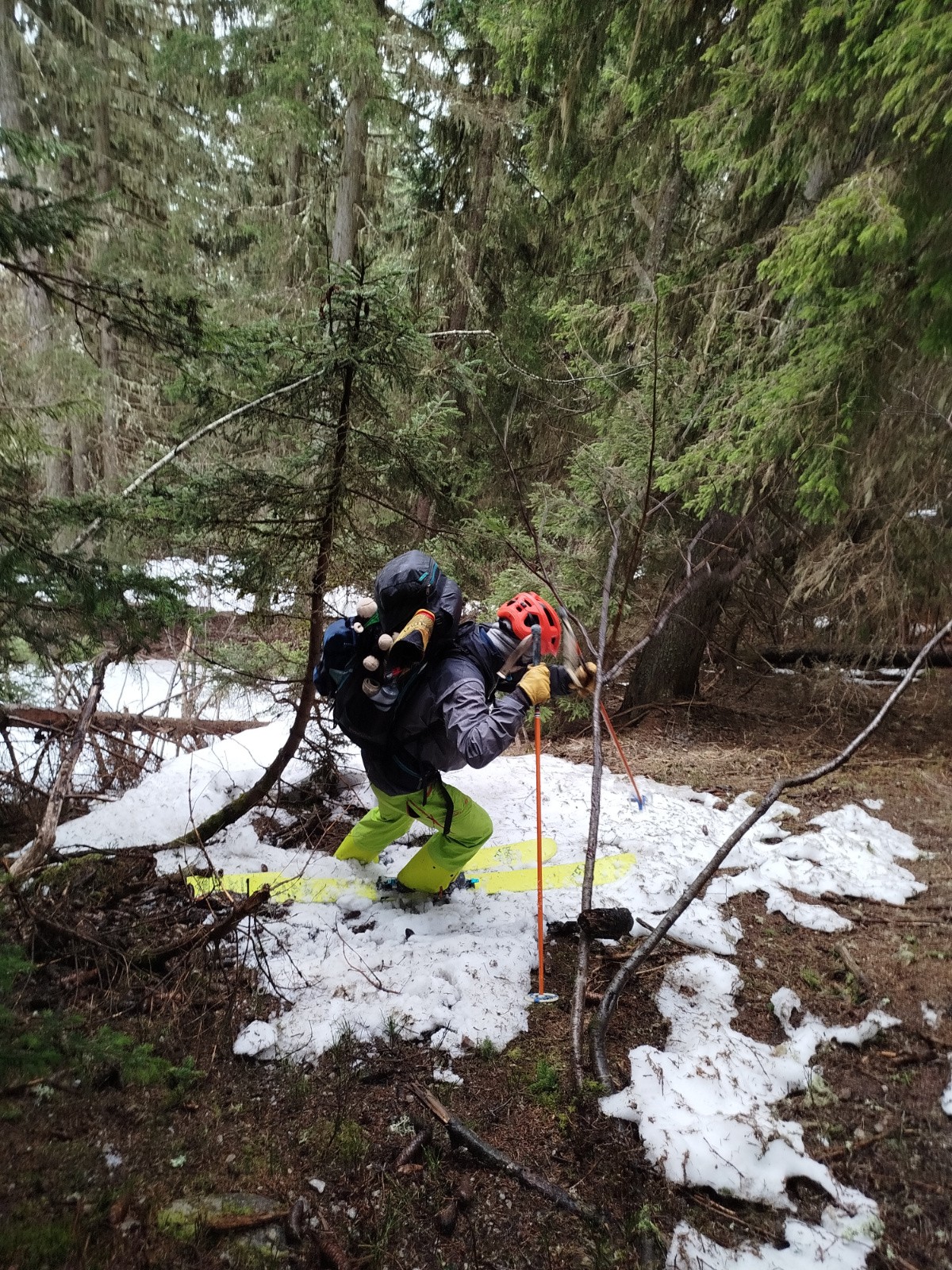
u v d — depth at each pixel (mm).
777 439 4145
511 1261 1687
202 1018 2393
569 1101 2111
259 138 8750
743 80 3867
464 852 2955
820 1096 2182
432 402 3170
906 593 5148
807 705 6324
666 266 6629
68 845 3463
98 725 4559
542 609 2570
